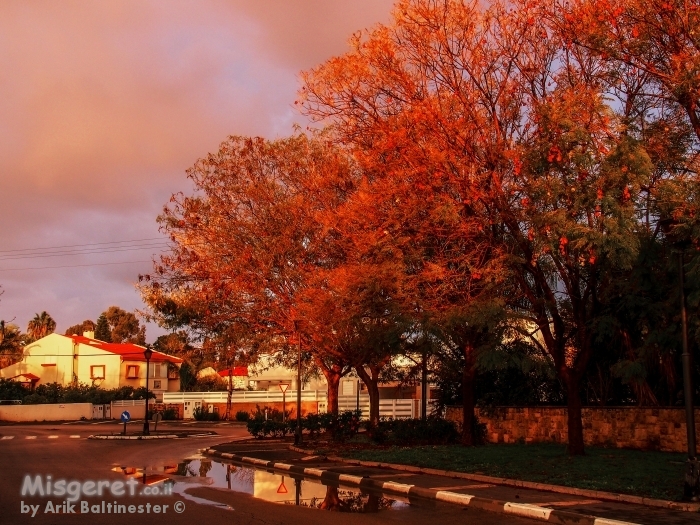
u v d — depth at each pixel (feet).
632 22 52.49
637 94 55.93
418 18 56.90
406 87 57.47
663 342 54.90
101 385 233.76
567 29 54.75
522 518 38.86
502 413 85.51
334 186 82.58
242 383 230.68
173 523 35.78
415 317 61.41
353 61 58.44
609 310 58.23
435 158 54.49
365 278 62.95
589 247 47.60
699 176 50.72
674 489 42.73
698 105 51.21
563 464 54.95
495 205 55.26
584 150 49.03
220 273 91.40
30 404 183.52
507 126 56.95
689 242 51.11
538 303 57.67
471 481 51.57
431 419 84.28
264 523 36.22
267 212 90.33
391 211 60.18
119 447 94.53
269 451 81.15
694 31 49.85
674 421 66.39
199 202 93.25
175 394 190.29
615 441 71.05
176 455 82.07
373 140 60.49
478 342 71.61
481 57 56.29
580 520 36.32
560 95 53.83
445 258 59.36
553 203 50.55
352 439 86.02
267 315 92.99
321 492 49.32
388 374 95.66
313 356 99.09
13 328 232.32
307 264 86.48
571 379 60.13
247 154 92.58
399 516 39.04
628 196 47.29
